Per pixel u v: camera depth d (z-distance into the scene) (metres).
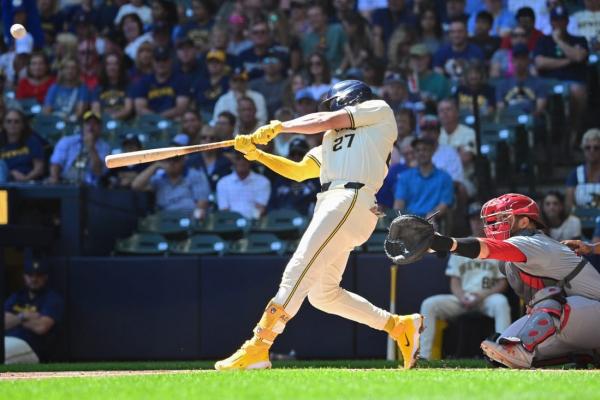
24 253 36.94
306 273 19.33
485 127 40.09
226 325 35.47
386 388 14.48
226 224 38.12
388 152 20.12
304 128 19.73
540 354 21.56
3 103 43.00
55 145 42.31
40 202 37.12
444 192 36.78
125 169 40.88
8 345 33.50
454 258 33.84
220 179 40.00
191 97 44.47
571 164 39.75
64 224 36.41
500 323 32.72
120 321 35.84
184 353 35.56
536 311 21.05
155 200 40.00
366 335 35.00
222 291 35.56
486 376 16.88
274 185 39.44
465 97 41.78
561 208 35.41
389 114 20.14
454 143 39.75
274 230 37.62
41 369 28.45
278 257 35.44
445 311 33.66
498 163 39.41
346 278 35.12
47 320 34.62
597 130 36.97
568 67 41.59
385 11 45.38
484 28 43.75
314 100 41.56
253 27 45.31
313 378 16.39
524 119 39.88
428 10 44.88
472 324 34.53
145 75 44.62
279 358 34.12
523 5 43.69
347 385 14.95
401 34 44.50
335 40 45.22
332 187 19.80
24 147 41.03
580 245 21.72
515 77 41.47
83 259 35.97
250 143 20.39
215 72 44.41
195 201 39.78
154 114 43.66
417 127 40.47
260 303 35.38
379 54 44.88
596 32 41.84
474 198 38.59
